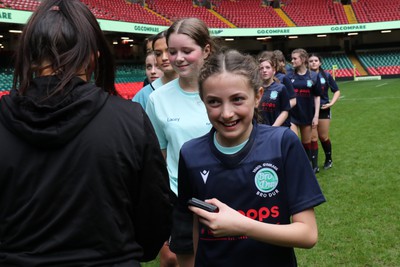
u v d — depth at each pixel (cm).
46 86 122
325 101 668
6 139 122
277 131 165
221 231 140
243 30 3419
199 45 238
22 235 121
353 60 3828
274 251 159
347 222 430
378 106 1495
